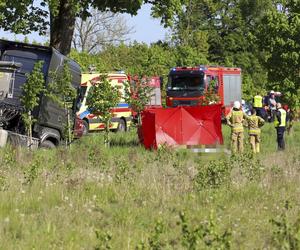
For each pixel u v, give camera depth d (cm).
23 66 3834
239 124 4081
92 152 3138
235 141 4081
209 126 4106
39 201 1984
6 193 2048
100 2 5559
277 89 6262
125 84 5100
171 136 4091
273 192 2298
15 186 2194
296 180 2586
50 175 2445
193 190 2283
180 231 1631
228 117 4103
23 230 1605
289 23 6444
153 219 1805
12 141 3559
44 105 3784
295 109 5894
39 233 1574
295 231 1552
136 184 2341
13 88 3706
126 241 1512
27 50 3850
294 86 6116
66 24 5597
